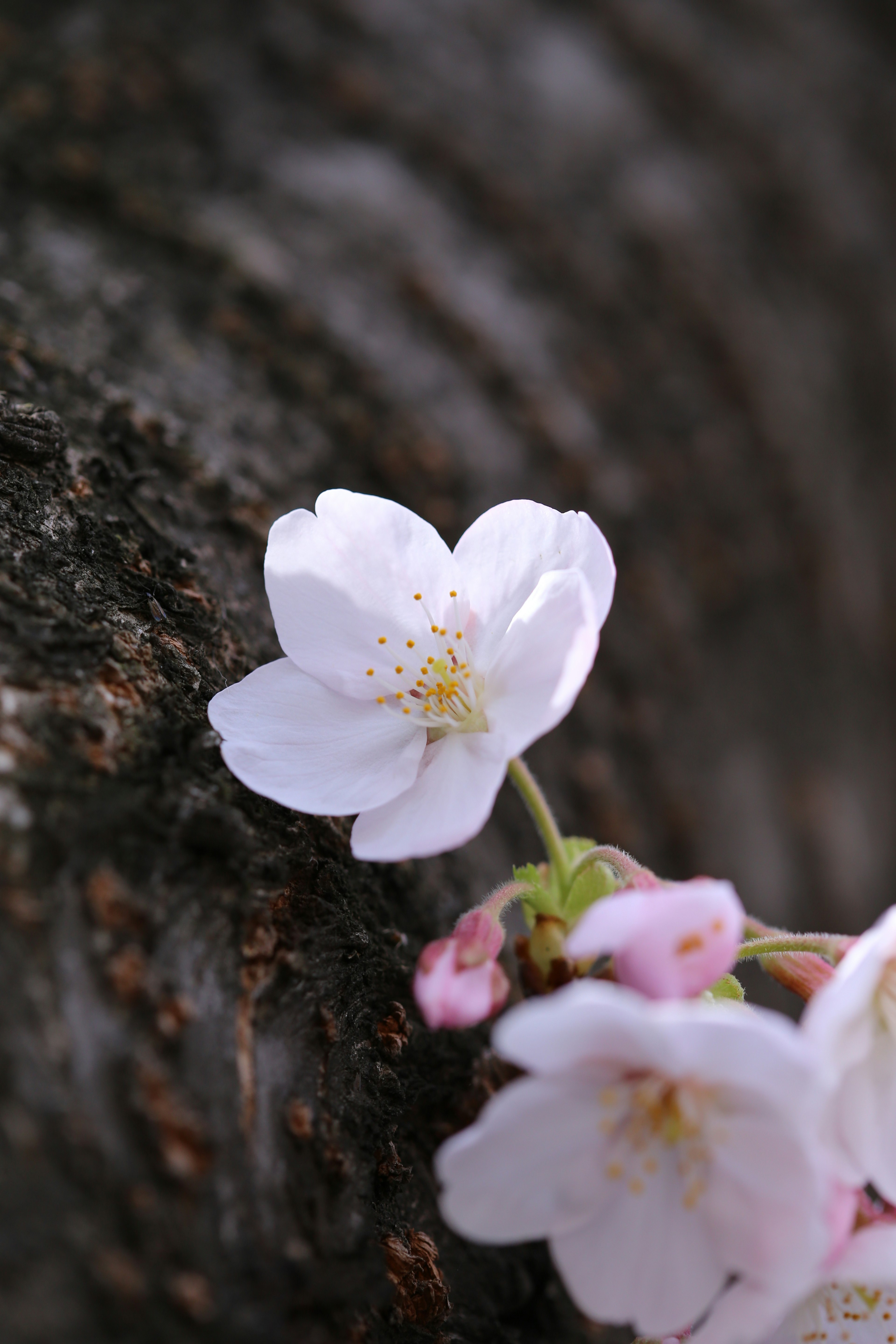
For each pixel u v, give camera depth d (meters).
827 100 0.60
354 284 0.36
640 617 0.38
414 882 0.28
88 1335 0.23
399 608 0.27
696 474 0.43
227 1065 0.24
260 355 0.33
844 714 0.49
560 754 0.34
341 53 0.42
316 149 0.39
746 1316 0.24
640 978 0.24
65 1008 0.24
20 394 0.29
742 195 0.52
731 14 0.59
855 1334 0.25
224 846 0.25
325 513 0.27
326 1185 0.25
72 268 0.33
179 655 0.27
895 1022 0.25
